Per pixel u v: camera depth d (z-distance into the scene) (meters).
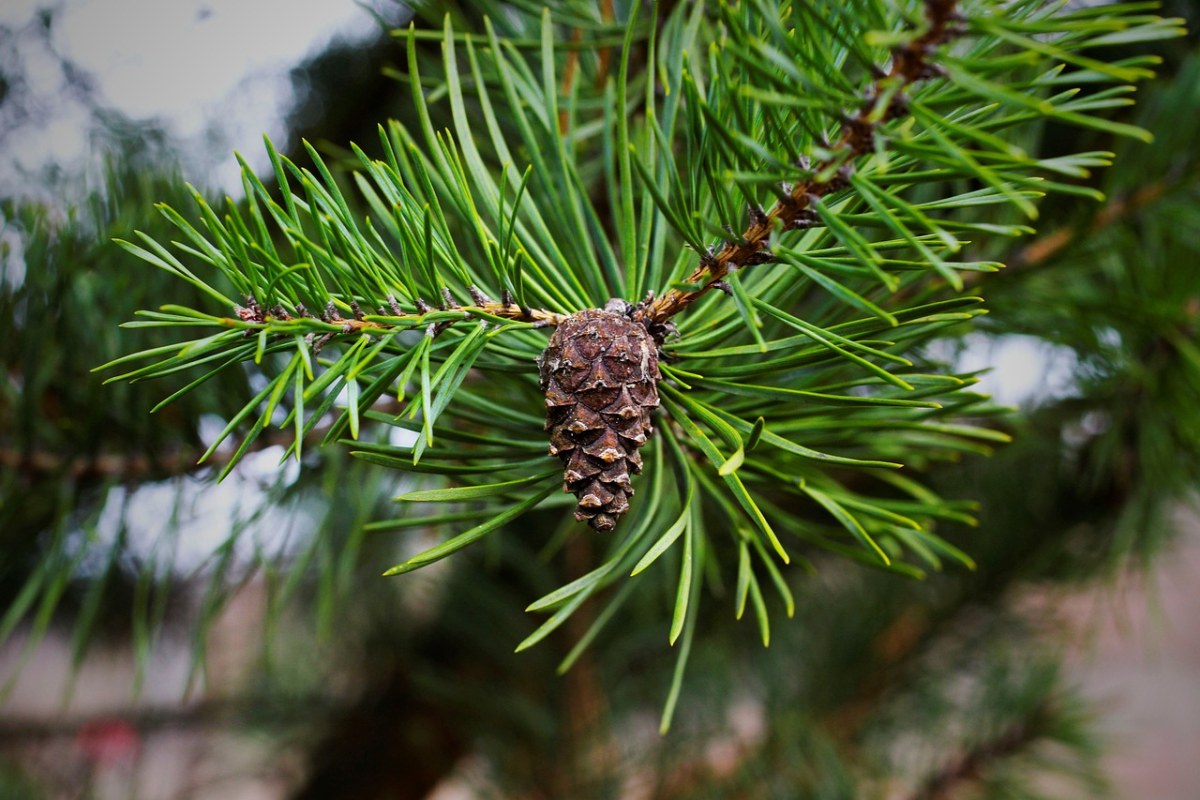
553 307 0.40
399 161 0.40
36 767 0.96
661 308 0.39
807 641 0.96
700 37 0.47
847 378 0.46
